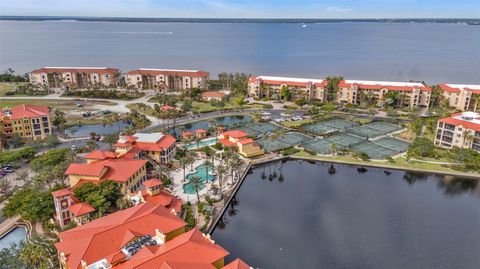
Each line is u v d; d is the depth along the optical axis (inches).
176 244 2888.8
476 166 5438.0
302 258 3563.0
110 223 3243.1
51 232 3671.3
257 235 3973.9
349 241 3846.0
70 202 3801.7
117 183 4325.8
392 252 3641.7
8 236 3772.1
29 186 4414.4
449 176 5374.0
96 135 7003.0
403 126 7696.9
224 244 3804.1
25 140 6589.6
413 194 4896.7
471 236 3905.0
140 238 3080.7
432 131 7249.0
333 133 7234.3
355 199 4768.7
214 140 6801.2
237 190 5024.6
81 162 5546.3
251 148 6136.8
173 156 5900.6
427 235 3934.5
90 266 2738.7
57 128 7529.5
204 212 4205.2
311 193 4968.0
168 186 4847.4
